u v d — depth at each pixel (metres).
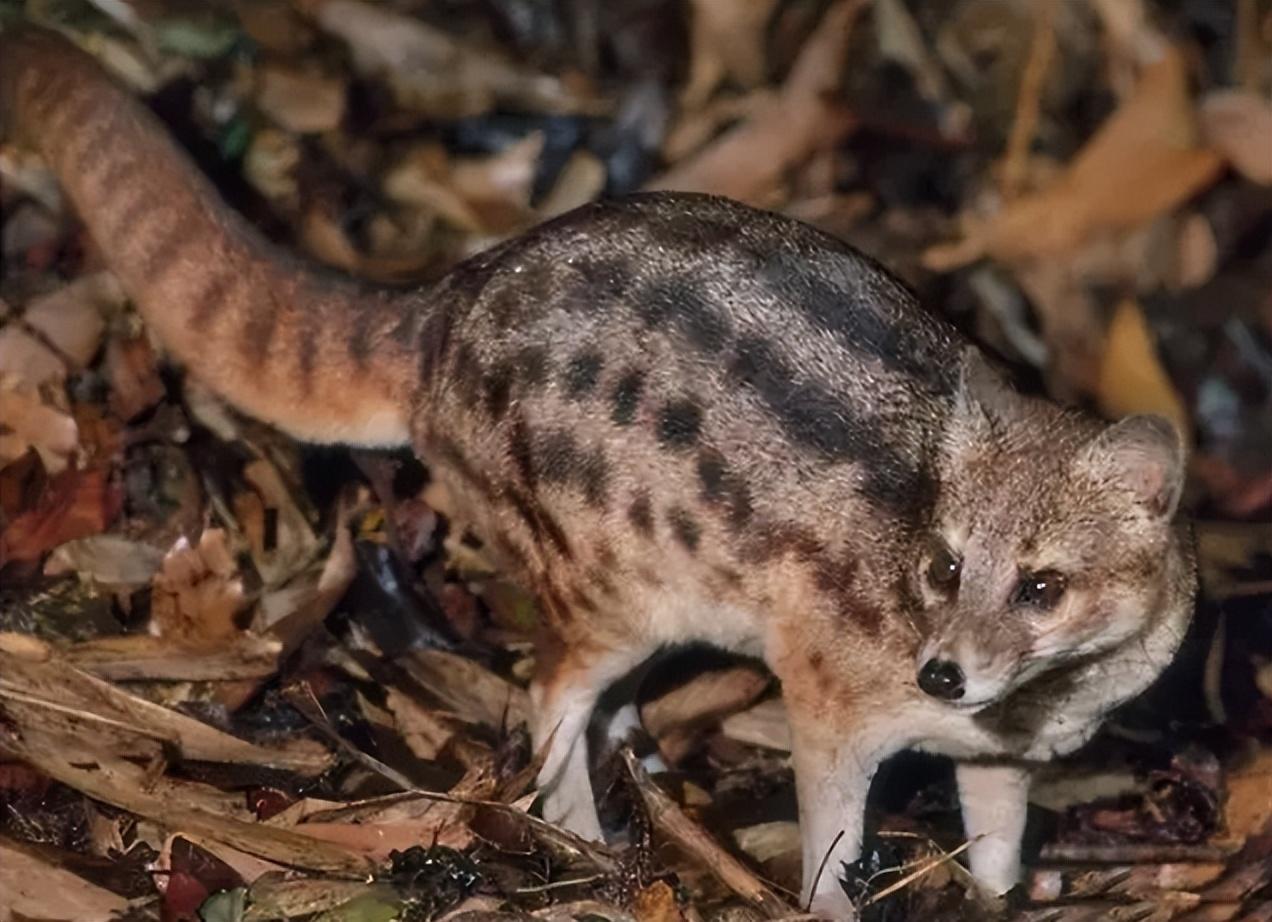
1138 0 12.69
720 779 8.89
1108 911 7.83
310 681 8.88
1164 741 9.05
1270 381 11.20
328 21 12.68
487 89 12.69
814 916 7.48
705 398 7.64
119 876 7.62
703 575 7.77
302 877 7.49
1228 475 10.65
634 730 8.88
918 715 7.64
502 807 7.71
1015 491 7.21
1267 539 10.00
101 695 8.31
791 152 12.41
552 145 12.47
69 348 10.28
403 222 12.01
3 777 7.97
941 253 11.86
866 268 7.90
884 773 9.01
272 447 10.02
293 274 8.48
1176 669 9.30
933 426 7.54
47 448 9.81
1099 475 7.23
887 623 7.48
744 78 12.80
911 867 7.74
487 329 7.99
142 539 9.62
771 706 9.15
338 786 8.30
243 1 12.63
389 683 9.02
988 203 12.10
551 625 8.20
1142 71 12.32
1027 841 8.61
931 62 12.75
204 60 12.32
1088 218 11.77
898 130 12.47
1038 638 7.16
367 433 8.44
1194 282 11.66
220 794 8.05
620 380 7.71
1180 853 8.45
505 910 7.34
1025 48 12.95
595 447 7.74
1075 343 11.41
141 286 8.63
